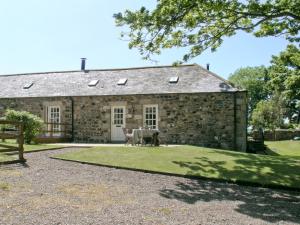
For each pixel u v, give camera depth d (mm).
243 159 13172
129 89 21344
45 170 10484
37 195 7504
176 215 6488
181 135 19672
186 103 19688
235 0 11750
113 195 7914
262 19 12266
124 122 21094
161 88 20625
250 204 7641
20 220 5766
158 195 8180
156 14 11375
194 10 11852
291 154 21609
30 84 24875
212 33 13242
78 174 10227
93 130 21641
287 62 26672
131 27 11922
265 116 45188
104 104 21484
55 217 6008
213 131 19094
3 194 7426
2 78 27156
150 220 6070
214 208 7168
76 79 24250
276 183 9578
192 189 9016
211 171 11000
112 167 11523
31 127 17188
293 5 11836
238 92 18797
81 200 7301
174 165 11742
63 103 22438
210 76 20641
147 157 13062
